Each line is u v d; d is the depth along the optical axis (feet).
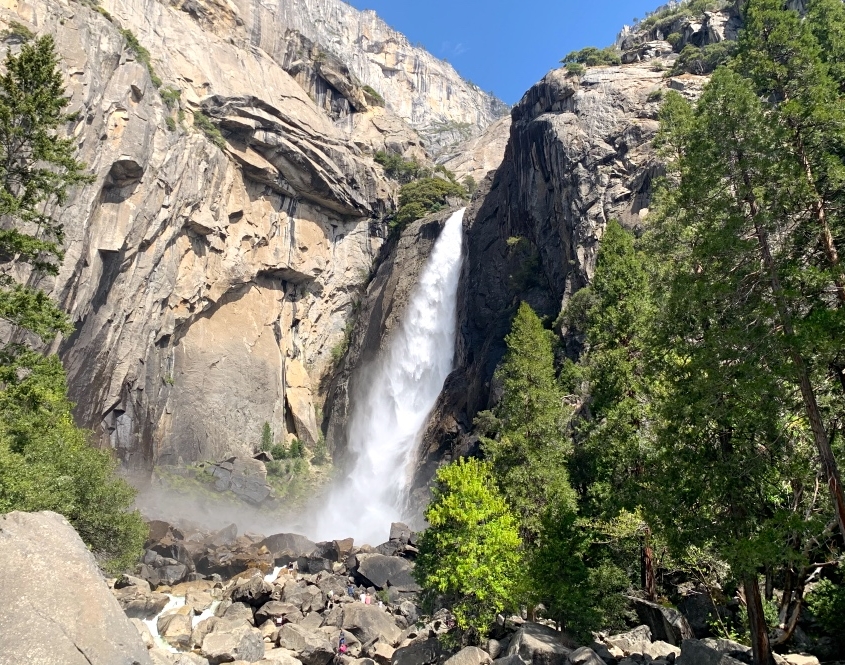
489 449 83.35
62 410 95.55
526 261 175.22
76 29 161.89
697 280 49.52
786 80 52.08
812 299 47.47
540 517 69.26
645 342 62.39
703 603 68.64
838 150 51.60
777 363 44.47
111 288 167.12
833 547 57.31
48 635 24.91
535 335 90.89
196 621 86.33
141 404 174.19
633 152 160.04
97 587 27.99
